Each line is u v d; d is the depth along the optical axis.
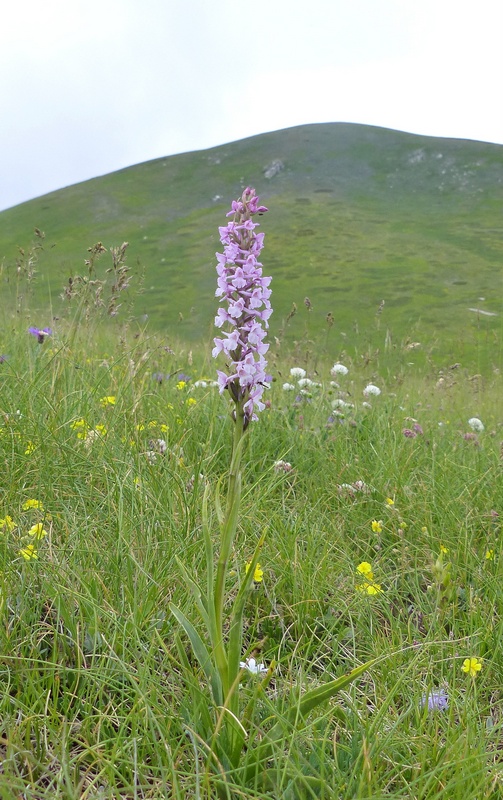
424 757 2.43
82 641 2.92
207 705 2.58
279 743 2.48
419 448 5.58
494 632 3.26
